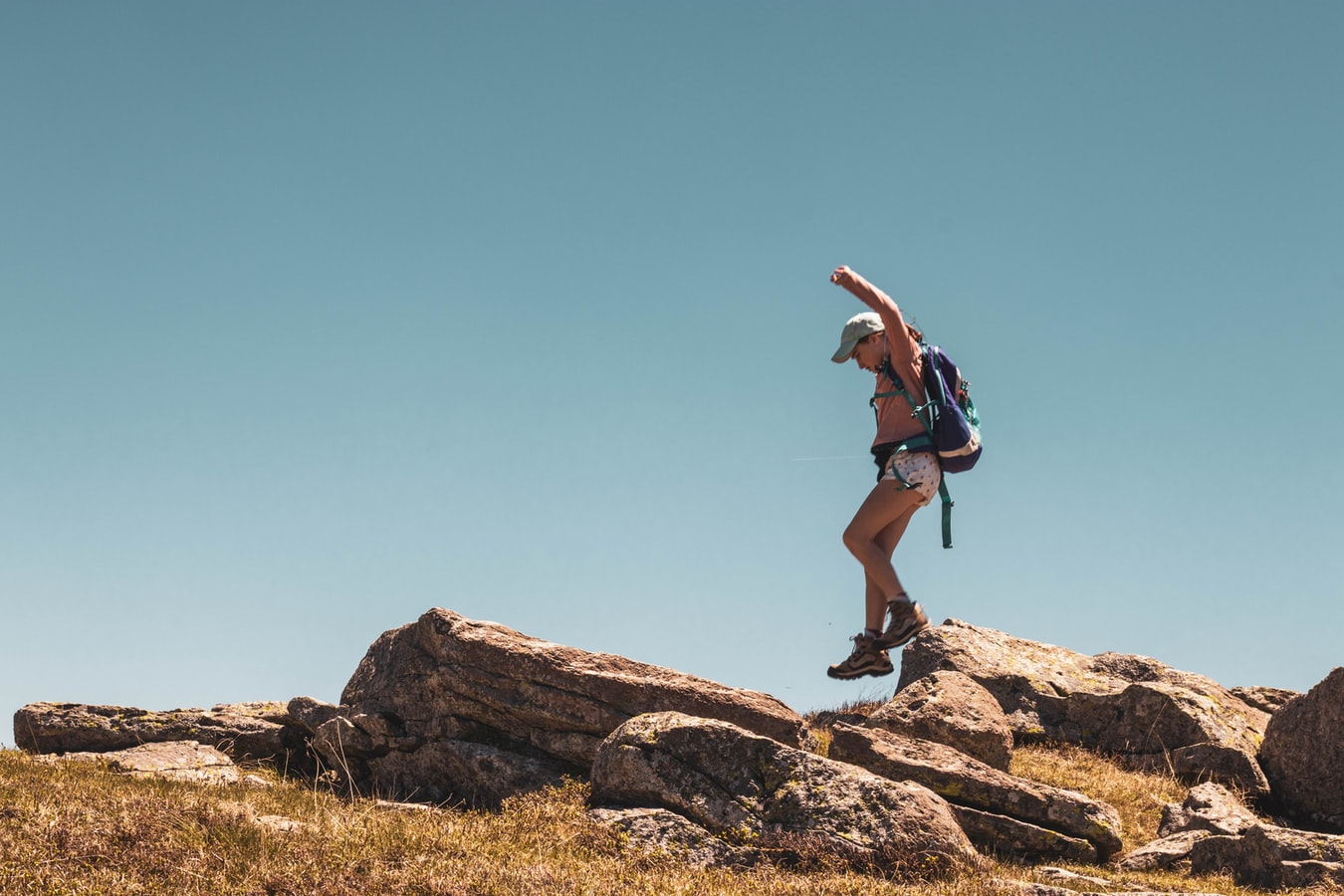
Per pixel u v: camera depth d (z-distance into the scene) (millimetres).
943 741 17500
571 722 15047
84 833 9453
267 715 18875
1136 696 20422
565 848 11180
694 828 11891
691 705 15055
